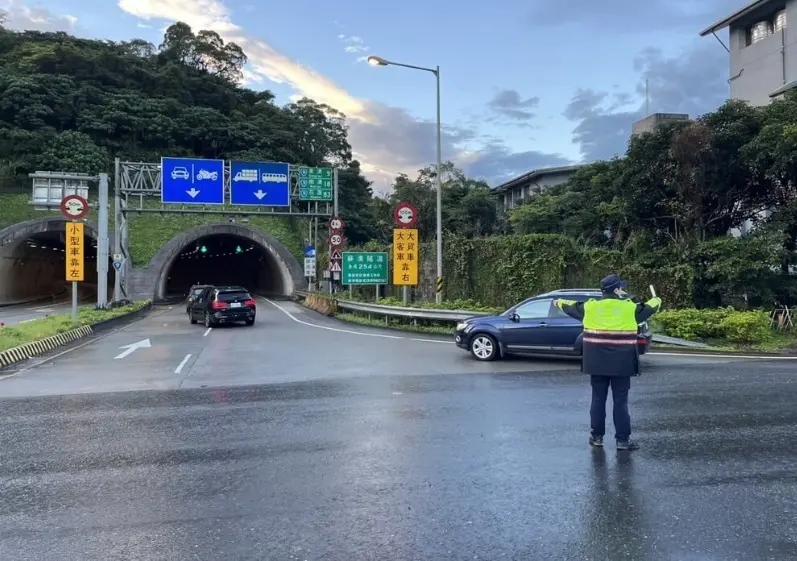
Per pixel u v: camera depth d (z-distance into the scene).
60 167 53.09
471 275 23.20
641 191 22.86
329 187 31.92
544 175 52.69
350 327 21.67
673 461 5.52
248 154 61.41
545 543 3.83
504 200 60.16
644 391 8.97
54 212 47.12
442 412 7.62
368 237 58.91
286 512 4.39
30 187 50.19
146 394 9.20
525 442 6.19
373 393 9.01
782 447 5.97
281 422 7.22
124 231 34.38
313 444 6.23
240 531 4.07
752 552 3.69
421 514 4.33
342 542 3.88
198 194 29.16
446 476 5.15
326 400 8.54
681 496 4.64
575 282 20.55
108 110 59.09
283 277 49.97
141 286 42.69
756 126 20.38
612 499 4.58
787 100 20.94
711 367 11.56
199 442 6.36
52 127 57.94
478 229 42.47
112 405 8.38
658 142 22.00
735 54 34.47
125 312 25.94
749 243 18.73
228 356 13.80
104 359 13.46
